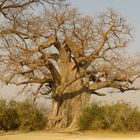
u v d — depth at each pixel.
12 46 32.59
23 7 26.97
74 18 36.31
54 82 37.22
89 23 36.50
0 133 30.05
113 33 37.25
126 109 32.09
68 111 36.34
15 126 34.09
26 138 25.73
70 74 36.91
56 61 37.88
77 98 36.75
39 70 36.41
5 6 26.44
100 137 27.73
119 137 28.05
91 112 32.78
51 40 36.72
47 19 36.12
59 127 35.59
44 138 25.75
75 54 36.28
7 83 34.47
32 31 32.44
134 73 37.19
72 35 36.47
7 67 34.09
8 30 28.36
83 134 29.66
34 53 34.31
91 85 37.31
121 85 37.19
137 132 31.50
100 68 36.38
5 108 33.97
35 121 34.09
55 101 36.69
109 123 32.09
